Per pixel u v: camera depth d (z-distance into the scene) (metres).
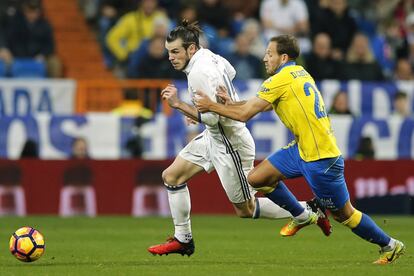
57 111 60.62
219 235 45.72
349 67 67.88
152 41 64.62
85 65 72.94
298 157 31.69
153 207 57.75
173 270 30.33
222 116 31.42
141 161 57.78
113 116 58.19
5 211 57.09
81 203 57.56
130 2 71.69
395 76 72.62
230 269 30.59
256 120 58.66
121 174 57.72
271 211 34.34
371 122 60.41
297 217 33.75
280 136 58.75
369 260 34.53
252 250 38.59
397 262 32.94
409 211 59.50
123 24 70.06
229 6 74.56
